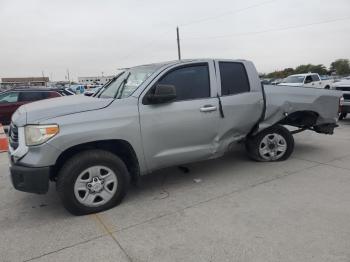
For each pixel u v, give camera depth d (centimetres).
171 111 442
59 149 374
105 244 335
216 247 321
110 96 473
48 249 330
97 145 418
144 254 315
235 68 520
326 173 527
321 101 596
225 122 495
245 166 573
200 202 428
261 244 322
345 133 877
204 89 480
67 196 387
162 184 500
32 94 1274
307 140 785
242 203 420
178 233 351
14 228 377
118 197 418
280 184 483
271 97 551
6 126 1268
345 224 356
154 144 435
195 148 472
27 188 373
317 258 297
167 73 452
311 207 401
